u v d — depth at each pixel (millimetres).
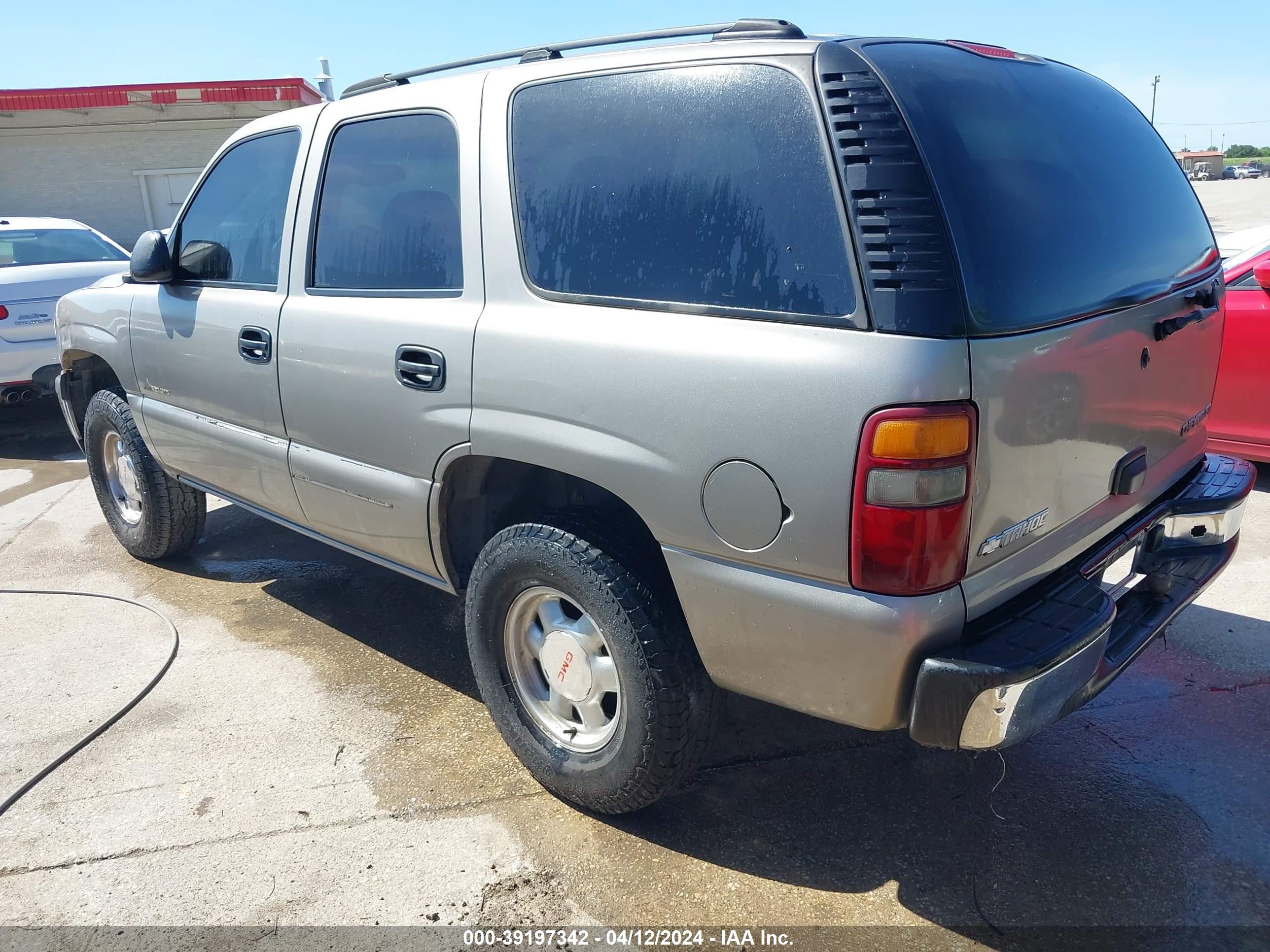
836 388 1827
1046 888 2293
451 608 3992
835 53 1935
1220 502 2674
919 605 1843
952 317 1772
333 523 3188
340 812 2652
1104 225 2295
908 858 2412
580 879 2373
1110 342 2172
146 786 2789
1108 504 2371
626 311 2193
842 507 1845
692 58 2150
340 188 2979
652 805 2648
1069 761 2787
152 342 3793
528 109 2453
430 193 2684
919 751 2869
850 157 1854
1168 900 2246
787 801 2650
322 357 2934
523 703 2664
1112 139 2557
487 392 2441
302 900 2322
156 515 4301
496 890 2342
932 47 2189
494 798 2701
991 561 1968
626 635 2268
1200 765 2752
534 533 2416
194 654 3619
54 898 2350
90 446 4562
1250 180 66500
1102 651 2064
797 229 1925
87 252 7734
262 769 2861
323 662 3531
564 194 2350
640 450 2137
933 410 1757
